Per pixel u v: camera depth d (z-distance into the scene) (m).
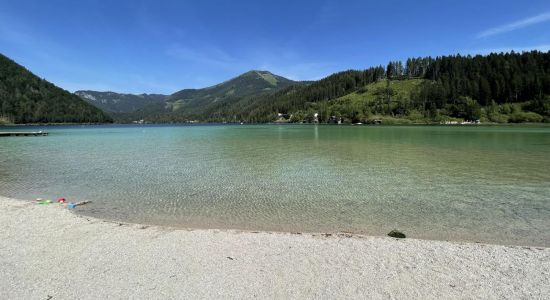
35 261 7.76
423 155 31.38
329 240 9.35
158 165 25.08
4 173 21.55
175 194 15.76
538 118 148.75
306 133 81.06
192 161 27.42
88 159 28.95
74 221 10.95
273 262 7.81
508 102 174.62
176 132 94.44
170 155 31.98
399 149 37.38
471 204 13.91
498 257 8.16
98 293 6.32
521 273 7.29
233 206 13.66
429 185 17.70
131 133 87.50
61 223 10.70
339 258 8.07
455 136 62.59
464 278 7.05
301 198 14.98
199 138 61.94
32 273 7.15
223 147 41.03
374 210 13.07
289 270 7.39
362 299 6.19
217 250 8.54
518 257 8.16
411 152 34.09
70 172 21.89
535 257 8.16
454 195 15.50
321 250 8.59
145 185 17.73
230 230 10.23
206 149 38.28
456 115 172.00
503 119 156.00
